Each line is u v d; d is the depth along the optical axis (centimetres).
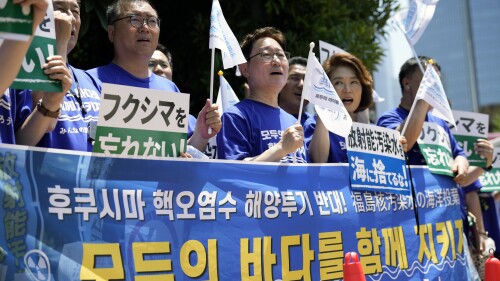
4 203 274
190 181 328
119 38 409
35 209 282
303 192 375
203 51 706
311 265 371
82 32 579
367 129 425
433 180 481
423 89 473
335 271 382
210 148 423
